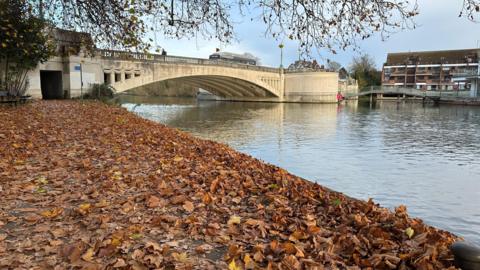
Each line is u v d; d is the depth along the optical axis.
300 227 4.52
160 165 7.73
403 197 12.18
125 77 40.19
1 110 17.00
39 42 23.39
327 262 3.61
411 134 28.28
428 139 25.69
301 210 5.30
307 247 3.91
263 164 9.63
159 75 43.97
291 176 8.19
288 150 20.64
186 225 4.44
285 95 78.88
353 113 50.41
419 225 4.79
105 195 5.53
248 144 22.67
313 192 6.42
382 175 15.04
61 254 3.56
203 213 4.94
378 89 91.12
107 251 3.60
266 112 50.34
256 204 5.52
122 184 6.12
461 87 93.19
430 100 82.81
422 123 36.91
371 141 24.44
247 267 3.43
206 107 59.91
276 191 6.23
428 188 13.23
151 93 108.94
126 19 9.00
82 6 9.12
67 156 8.23
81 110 20.16
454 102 73.62
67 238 3.97
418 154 19.88
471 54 101.56
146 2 8.62
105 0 8.84
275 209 5.23
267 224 4.58
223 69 56.12
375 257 3.66
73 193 5.58
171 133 14.74
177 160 8.34
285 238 4.18
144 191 5.82
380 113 50.69
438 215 10.50
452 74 89.62
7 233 4.05
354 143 23.47
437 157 19.09
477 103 68.50
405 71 105.31
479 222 9.93
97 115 18.08
